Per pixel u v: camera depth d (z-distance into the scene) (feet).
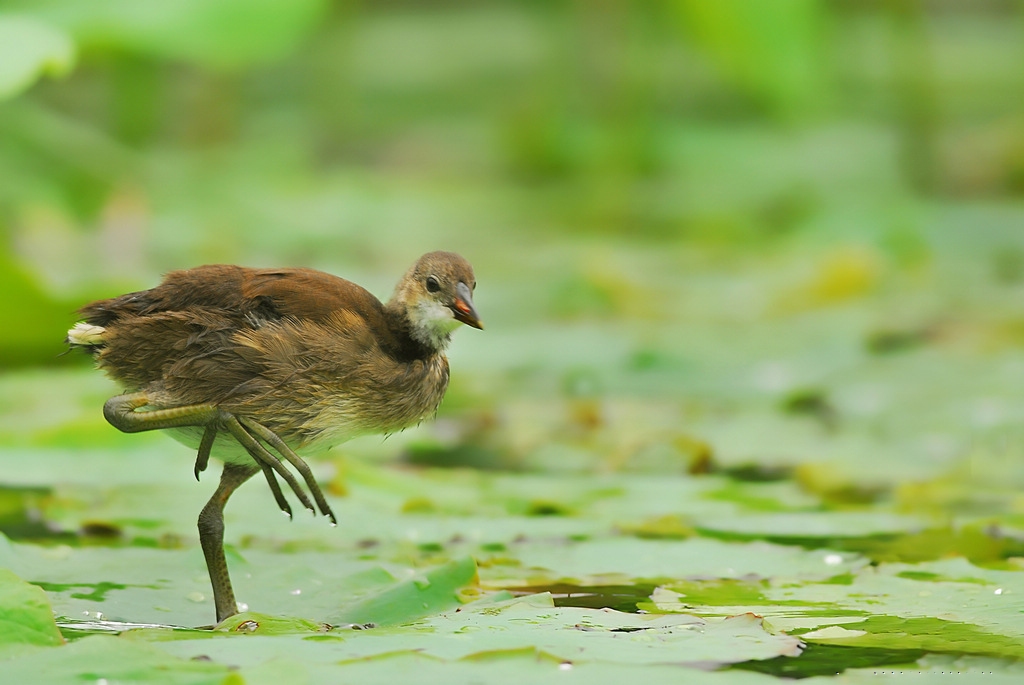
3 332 40.98
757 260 65.77
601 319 53.72
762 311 53.88
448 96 110.63
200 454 21.53
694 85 104.99
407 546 25.54
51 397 37.50
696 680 16.51
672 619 19.62
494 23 131.34
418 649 17.72
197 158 88.28
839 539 26.18
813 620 20.16
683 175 86.69
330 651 17.53
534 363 45.03
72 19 42.96
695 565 24.16
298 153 95.40
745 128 101.35
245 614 19.94
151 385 21.91
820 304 54.49
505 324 53.01
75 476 30.09
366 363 22.98
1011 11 121.49
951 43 116.47
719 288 57.77
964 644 18.61
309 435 22.77
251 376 21.98
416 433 36.65
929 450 34.27
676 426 37.40
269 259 63.05
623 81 81.61
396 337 24.50
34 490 28.96
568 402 40.29
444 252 25.21
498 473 33.14
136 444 33.27
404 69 114.32
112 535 25.73
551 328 51.88
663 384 42.63
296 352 22.21
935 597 21.77
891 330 46.50
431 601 21.18
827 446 35.27
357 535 26.21
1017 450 33.35
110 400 21.61
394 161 99.45
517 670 16.72
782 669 17.33
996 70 105.81
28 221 62.49
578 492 30.40
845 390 39.88
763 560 24.45
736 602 21.57
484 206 83.97
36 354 41.55
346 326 22.99
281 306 22.71
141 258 61.16
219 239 65.98
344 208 78.54
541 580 23.16
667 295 56.34
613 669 16.89
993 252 64.28
